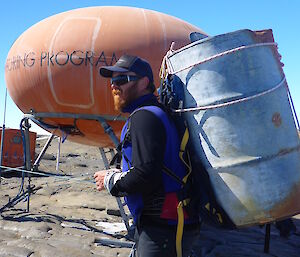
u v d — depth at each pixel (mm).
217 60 2195
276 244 5465
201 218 2373
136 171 1914
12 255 4309
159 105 2186
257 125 2146
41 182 10547
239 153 2150
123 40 4453
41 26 4922
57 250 4516
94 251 4809
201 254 4824
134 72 2139
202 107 2195
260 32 2293
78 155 21734
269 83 2213
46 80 4570
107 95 4438
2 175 13016
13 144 13422
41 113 4887
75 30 4551
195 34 2750
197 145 2244
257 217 2178
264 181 2139
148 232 2074
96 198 8453
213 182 2217
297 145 2285
